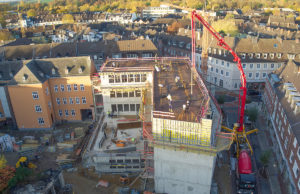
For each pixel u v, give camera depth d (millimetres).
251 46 78625
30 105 57281
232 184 41719
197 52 91625
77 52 84938
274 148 50250
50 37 149750
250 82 79500
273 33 102188
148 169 40625
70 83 59875
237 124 48219
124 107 55531
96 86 59438
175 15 192375
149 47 88062
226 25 119562
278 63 77062
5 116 60750
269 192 39875
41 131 59500
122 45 88188
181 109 36750
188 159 34812
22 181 37125
